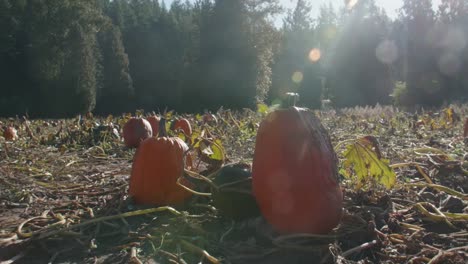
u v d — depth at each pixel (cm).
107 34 1956
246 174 132
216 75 1688
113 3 2639
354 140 145
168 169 141
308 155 111
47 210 144
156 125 358
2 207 155
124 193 150
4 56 1559
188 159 163
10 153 278
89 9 1769
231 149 293
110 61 1955
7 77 1569
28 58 1591
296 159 111
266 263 104
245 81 1688
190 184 146
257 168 117
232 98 1691
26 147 328
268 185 113
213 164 164
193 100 1731
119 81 1973
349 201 141
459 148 265
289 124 113
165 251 107
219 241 115
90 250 112
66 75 1631
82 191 174
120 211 137
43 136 377
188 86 1739
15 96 1541
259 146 117
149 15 2853
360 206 137
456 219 129
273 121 116
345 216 122
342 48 2078
